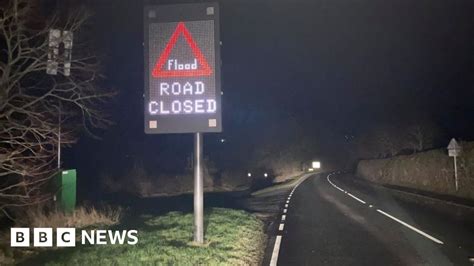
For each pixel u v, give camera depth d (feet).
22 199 47.47
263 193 127.85
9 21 41.04
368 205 77.41
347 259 35.73
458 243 41.70
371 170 181.27
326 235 47.32
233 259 34.40
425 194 93.71
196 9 37.19
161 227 49.01
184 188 170.91
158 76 37.40
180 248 36.37
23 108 41.50
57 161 53.83
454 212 65.21
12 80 41.88
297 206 79.15
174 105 37.24
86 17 44.75
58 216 51.03
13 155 40.37
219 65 37.06
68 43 43.01
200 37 37.22
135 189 149.69
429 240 43.27
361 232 48.78
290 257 36.91
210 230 45.34
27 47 40.86
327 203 82.69
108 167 144.77
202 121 37.06
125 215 63.26
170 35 37.32
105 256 33.76
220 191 167.63
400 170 137.28
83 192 109.60
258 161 280.92
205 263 31.91
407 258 35.70
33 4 41.50
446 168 99.04
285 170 303.68
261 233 49.90
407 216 61.52
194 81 37.19
